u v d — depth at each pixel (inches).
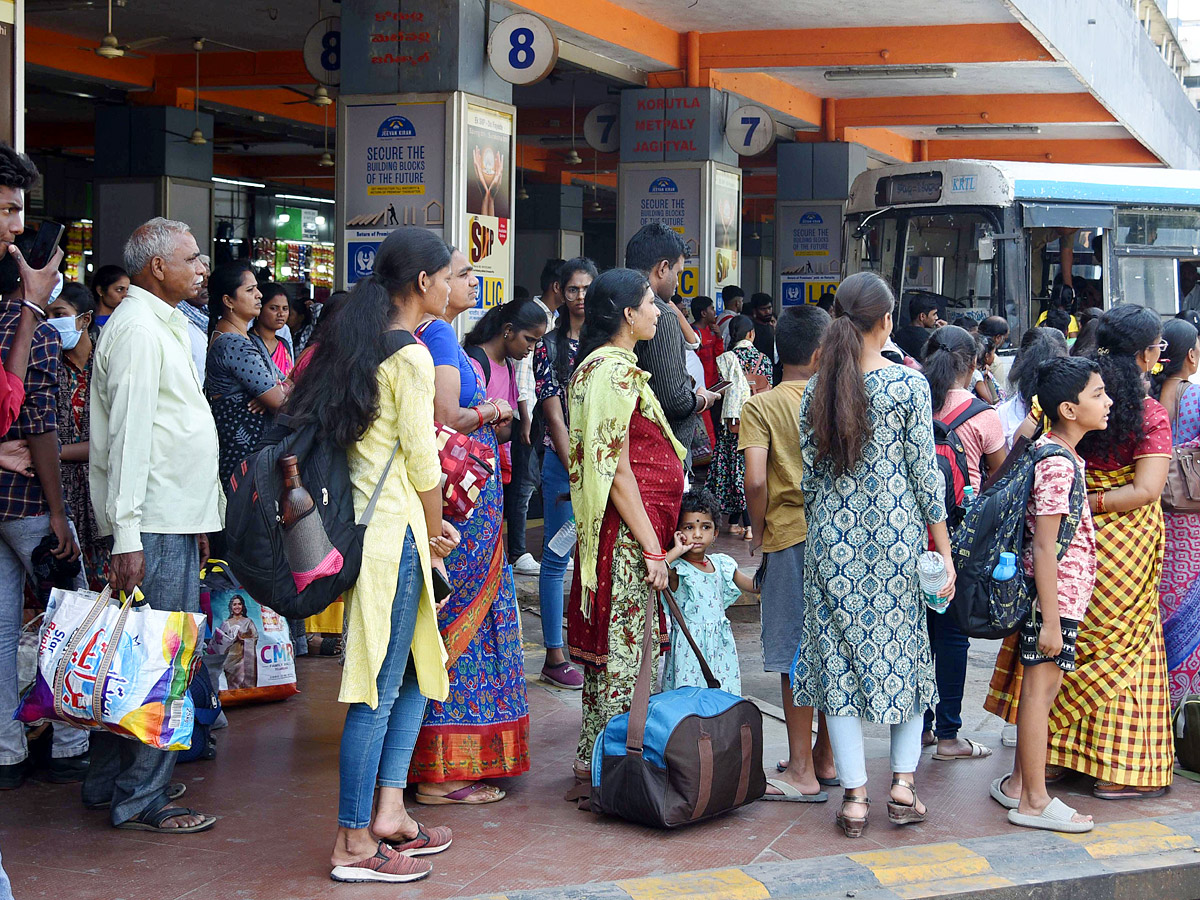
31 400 158.9
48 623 149.9
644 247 183.9
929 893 147.6
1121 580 182.4
